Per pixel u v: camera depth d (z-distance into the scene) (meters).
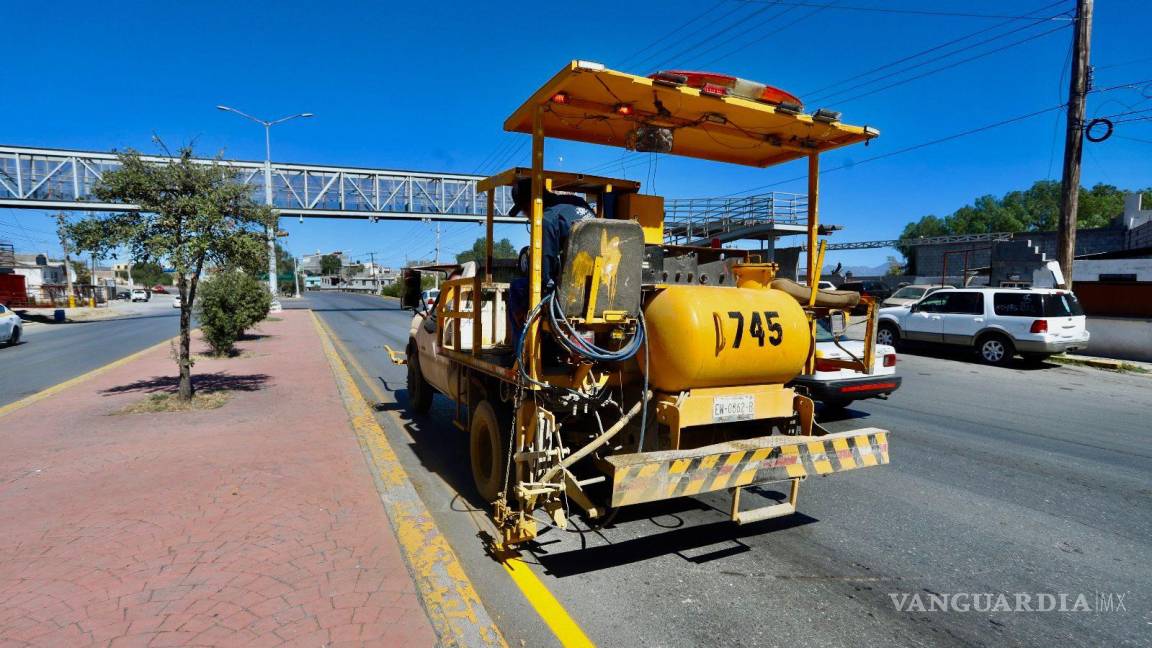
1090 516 4.91
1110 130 14.40
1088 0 14.47
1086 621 3.38
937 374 12.54
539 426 4.01
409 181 39.72
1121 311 18.30
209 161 8.48
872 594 3.66
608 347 4.24
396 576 3.67
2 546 4.01
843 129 4.75
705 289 4.16
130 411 8.20
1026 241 23.91
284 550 3.98
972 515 4.93
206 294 14.50
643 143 4.68
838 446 4.09
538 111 4.12
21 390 10.64
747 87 4.31
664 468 3.45
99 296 53.22
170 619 3.16
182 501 4.83
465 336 6.36
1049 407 9.30
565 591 3.67
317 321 29.11
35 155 30.86
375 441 6.73
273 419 7.77
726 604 3.53
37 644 2.94
